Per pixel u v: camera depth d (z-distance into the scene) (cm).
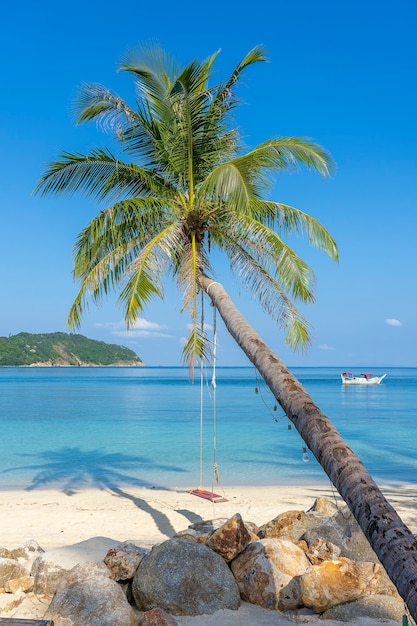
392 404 5728
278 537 790
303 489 1650
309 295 1197
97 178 1222
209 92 1141
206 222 1188
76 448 2547
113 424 3562
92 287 1115
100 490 1634
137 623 556
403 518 1212
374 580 639
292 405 534
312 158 1049
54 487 1688
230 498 1500
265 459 2233
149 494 1564
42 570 664
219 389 9306
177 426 3450
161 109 1227
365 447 2569
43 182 1179
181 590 612
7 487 1688
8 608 614
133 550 679
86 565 613
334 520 761
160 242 1067
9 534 1097
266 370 616
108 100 1223
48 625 493
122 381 14100
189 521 1219
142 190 1280
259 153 1021
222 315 845
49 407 5097
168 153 1251
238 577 651
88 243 1214
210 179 976
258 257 1166
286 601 616
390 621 582
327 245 1232
